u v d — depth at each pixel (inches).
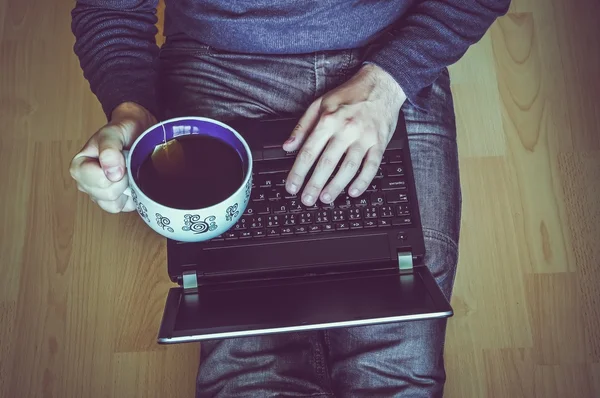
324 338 43.1
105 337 51.6
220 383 38.3
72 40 61.0
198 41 41.5
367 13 37.5
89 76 38.8
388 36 38.8
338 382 39.4
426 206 39.3
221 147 30.9
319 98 37.4
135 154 29.8
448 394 49.4
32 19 61.7
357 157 35.5
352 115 36.1
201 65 41.2
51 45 60.9
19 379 50.5
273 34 37.8
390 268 34.4
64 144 57.5
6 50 60.6
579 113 56.9
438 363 39.0
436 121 40.7
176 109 41.1
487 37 59.9
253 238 34.5
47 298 52.7
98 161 31.1
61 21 61.7
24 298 52.7
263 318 31.4
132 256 53.9
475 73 58.9
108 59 37.9
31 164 56.9
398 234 34.5
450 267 39.3
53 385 50.3
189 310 32.3
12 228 54.9
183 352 51.1
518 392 49.2
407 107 40.8
